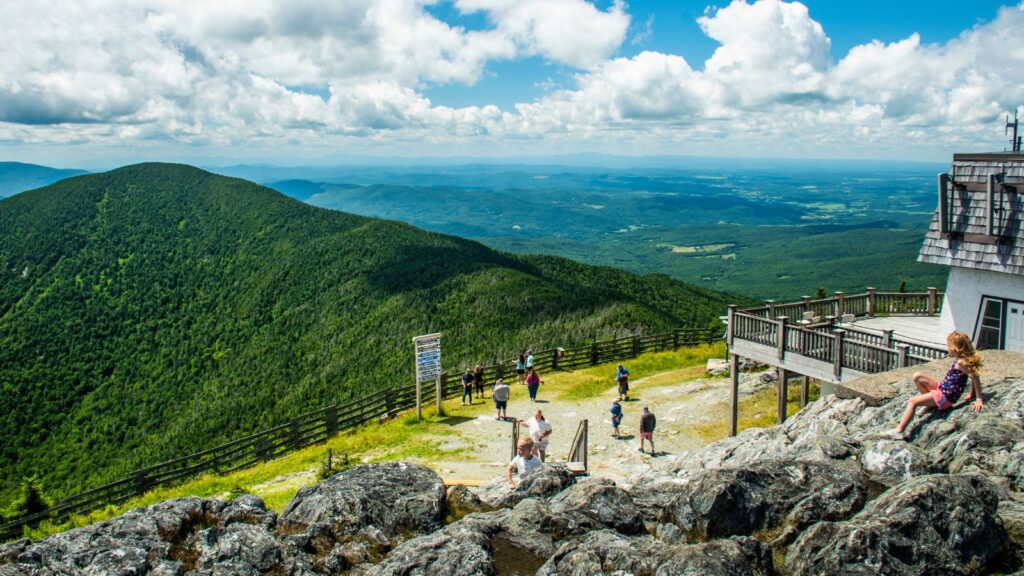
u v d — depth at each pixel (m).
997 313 17.05
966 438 7.73
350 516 7.88
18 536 19.56
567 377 31.41
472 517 7.64
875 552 5.65
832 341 16.77
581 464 16.20
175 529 7.66
